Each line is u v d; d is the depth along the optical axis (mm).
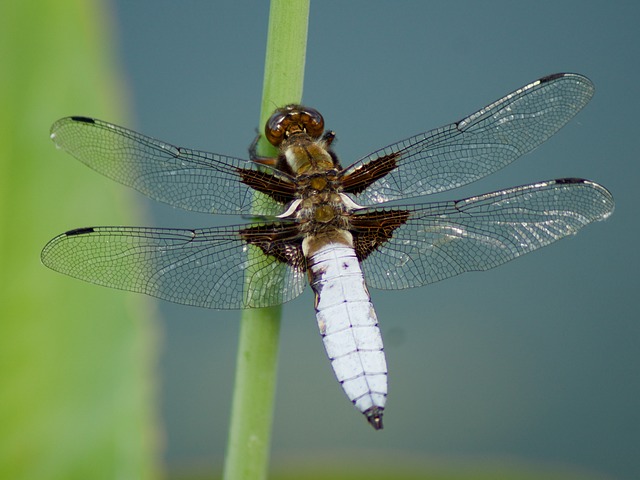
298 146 723
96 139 709
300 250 721
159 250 712
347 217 723
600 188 721
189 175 718
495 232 723
